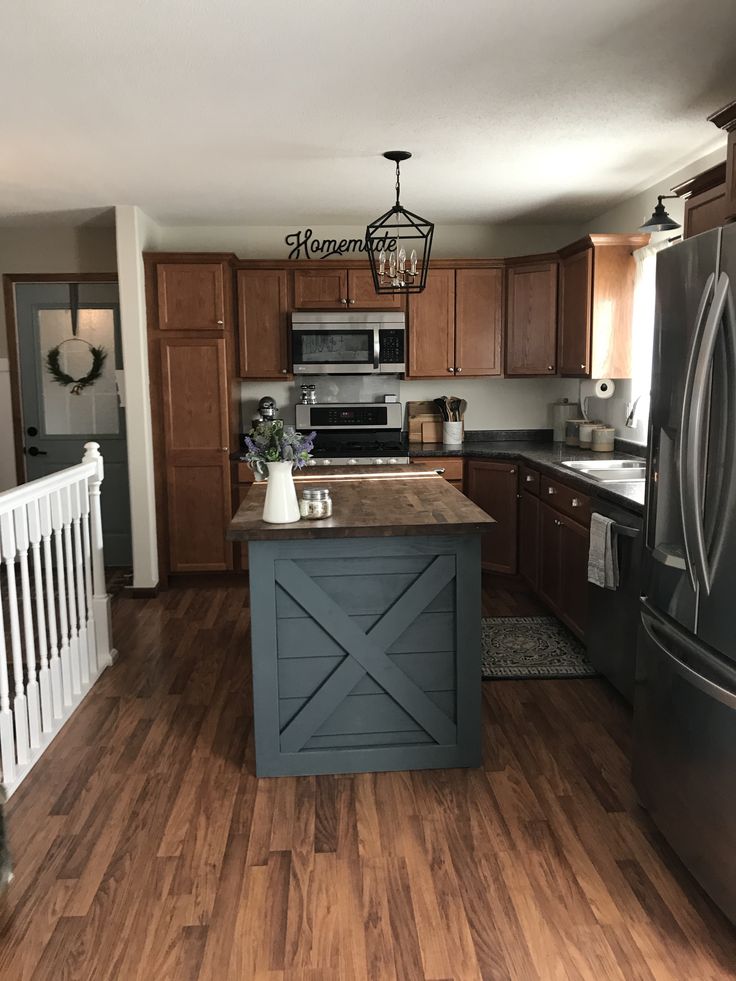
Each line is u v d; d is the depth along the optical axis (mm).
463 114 3352
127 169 4180
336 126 3490
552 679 3822
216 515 5520
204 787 2848
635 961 1971
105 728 3338
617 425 5262
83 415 6090
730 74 2922
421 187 4664
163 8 2367
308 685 2904
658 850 2432
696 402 2047
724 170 2842
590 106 3270
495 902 2195
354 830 2559
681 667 2207
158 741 3215
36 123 3404
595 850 2432
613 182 4586
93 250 5836
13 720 3338
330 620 2854
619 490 3502
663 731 2381
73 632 3561
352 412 5926
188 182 4477
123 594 5469
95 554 3969
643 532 2596
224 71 2848
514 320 5672
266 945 2039
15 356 5965
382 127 3514
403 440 6188
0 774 2795
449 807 2691
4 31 2510
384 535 2783
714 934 2068
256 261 5570
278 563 2828
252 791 2818
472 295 5711
